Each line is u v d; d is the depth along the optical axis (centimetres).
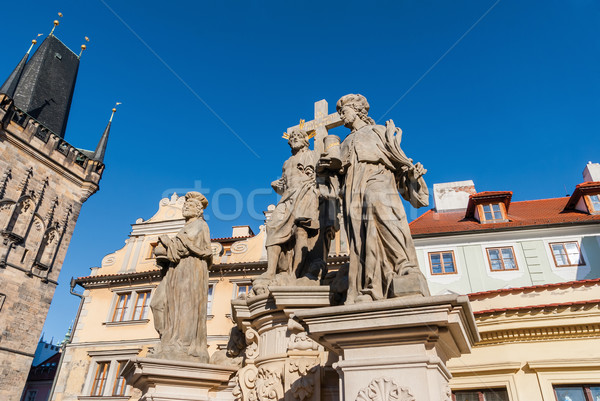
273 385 358
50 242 3497
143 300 2398
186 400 387
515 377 756
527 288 843
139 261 2548
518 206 2375
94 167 3988
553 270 1866
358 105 400
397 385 225
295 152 541
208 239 485
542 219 2002
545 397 719
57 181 3641
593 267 1827
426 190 346
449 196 2398
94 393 2194
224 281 2250
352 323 242
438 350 247
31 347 3147
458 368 804
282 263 456
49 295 3356
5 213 3184
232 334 455
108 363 2250
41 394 3466
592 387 705
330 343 253
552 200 2384
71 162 3797
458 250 1995
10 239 3155
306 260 454
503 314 788
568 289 819
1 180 3203
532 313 770
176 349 418
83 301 2461
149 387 394
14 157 3328
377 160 336
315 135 640
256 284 429
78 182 3825
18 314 3106
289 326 374
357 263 302
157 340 2211
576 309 743
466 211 2253
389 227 291
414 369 227
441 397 228
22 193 3322
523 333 772
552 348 749
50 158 3584
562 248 1903
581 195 2055
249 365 397
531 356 757
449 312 231
